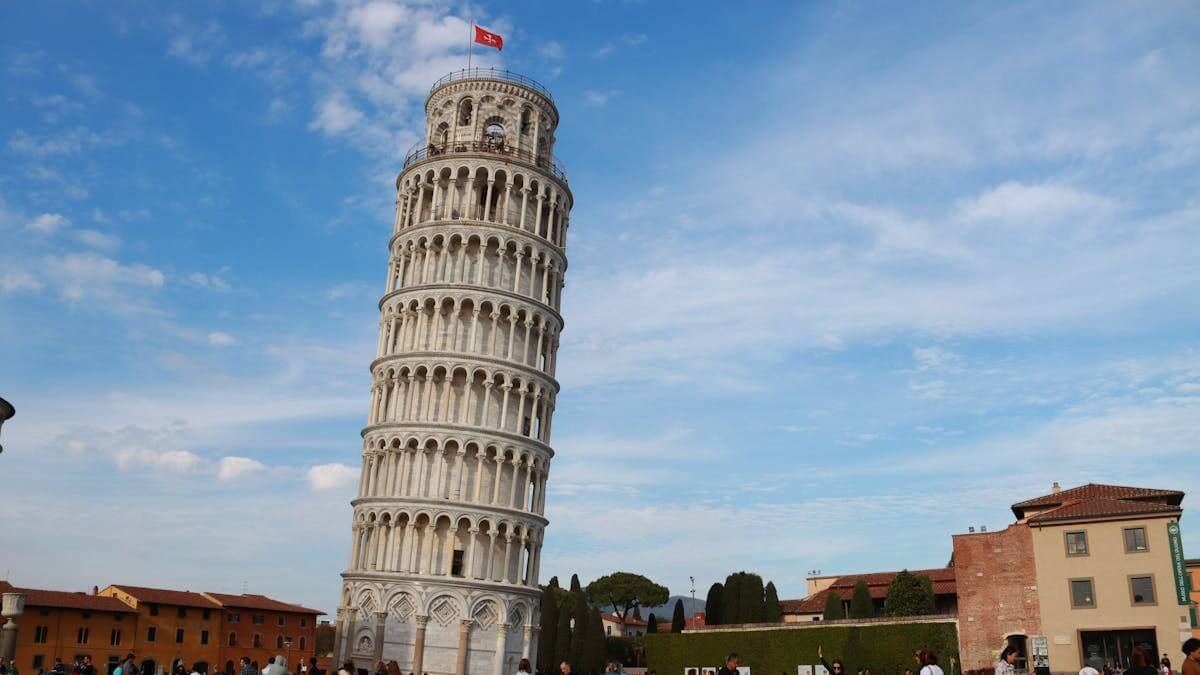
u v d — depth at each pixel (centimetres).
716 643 10025
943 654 8219
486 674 8106
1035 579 7744
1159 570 7194
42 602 11175
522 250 9200
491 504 8438
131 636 12006
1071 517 7569
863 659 8644
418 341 8900
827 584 14375
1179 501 8212
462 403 8662
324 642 16825
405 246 9331
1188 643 1791
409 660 7962
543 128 9950
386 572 8175
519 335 9069
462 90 9769
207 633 12825
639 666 12688
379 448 8688
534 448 8881
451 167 9312
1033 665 7488
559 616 11894
